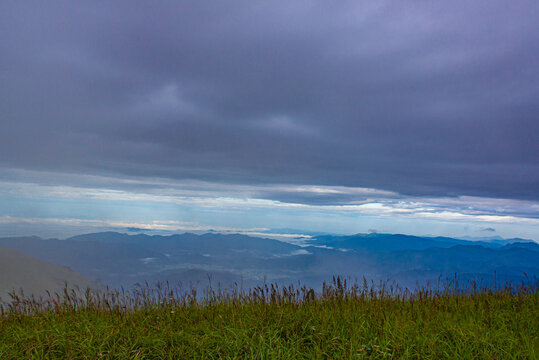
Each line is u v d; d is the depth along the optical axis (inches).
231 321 236.4
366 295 312.2
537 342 194.5
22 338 211.3
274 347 189.0
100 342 201.8
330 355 188.5
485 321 246.2
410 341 195.2
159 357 189.3
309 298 286.4
